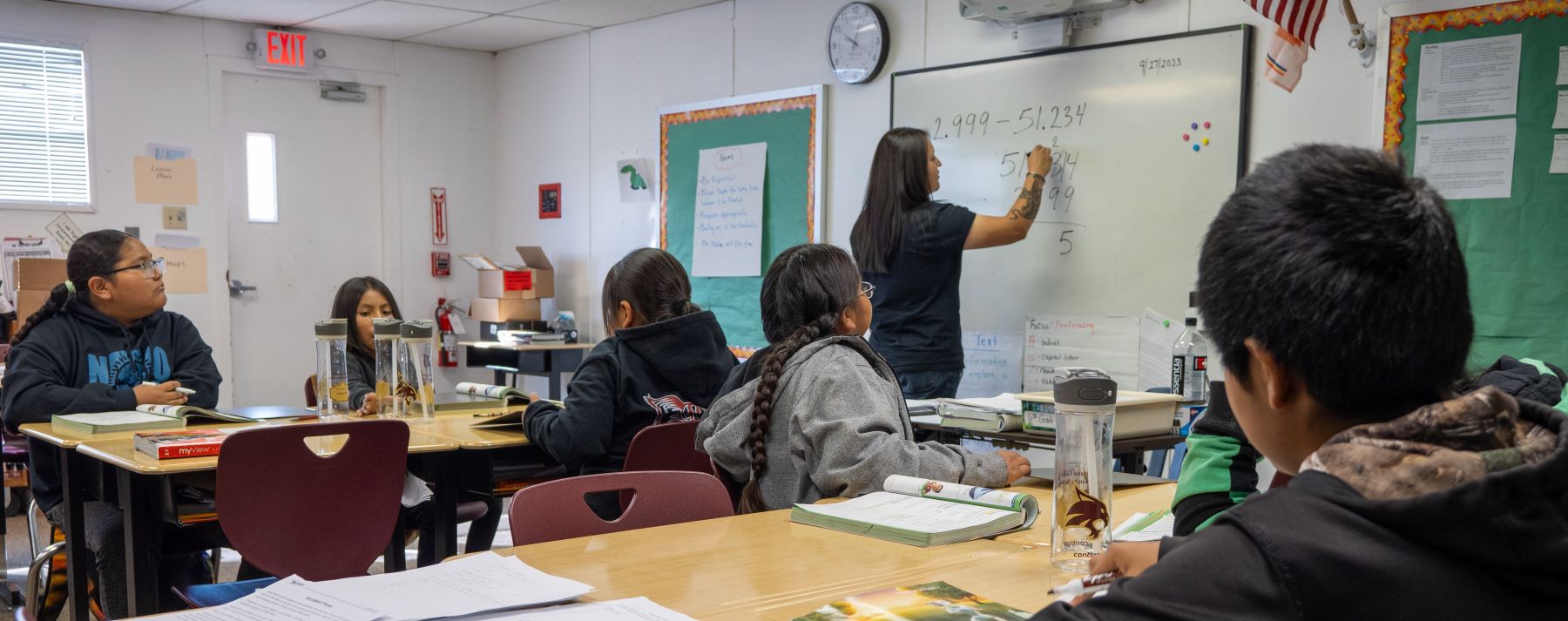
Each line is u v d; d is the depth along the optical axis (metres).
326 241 6.70
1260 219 0.72
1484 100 3.29
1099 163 4.15
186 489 2.54
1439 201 0.70
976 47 4.54
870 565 1.29
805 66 5.22
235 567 4.08
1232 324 0.74
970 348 4.61
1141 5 4.04
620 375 2.70
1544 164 3.21
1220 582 0.66
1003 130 4.45
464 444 2.64
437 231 7.02
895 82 4.82
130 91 5.92
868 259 4.08
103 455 2.34
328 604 1.09
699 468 2.55
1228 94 3.80
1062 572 1.22
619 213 6.32
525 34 6.58
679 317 2.72
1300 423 0.74
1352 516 0.65
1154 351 4.00
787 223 5.29
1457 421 0.66
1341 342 0.68
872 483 1.73
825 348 1.89
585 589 1.14
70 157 5.78
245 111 6.37
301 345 6.63
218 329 6.23
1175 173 3.94
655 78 6.05
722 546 1.39
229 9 5.91
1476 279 3.33
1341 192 0.69
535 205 6.97
